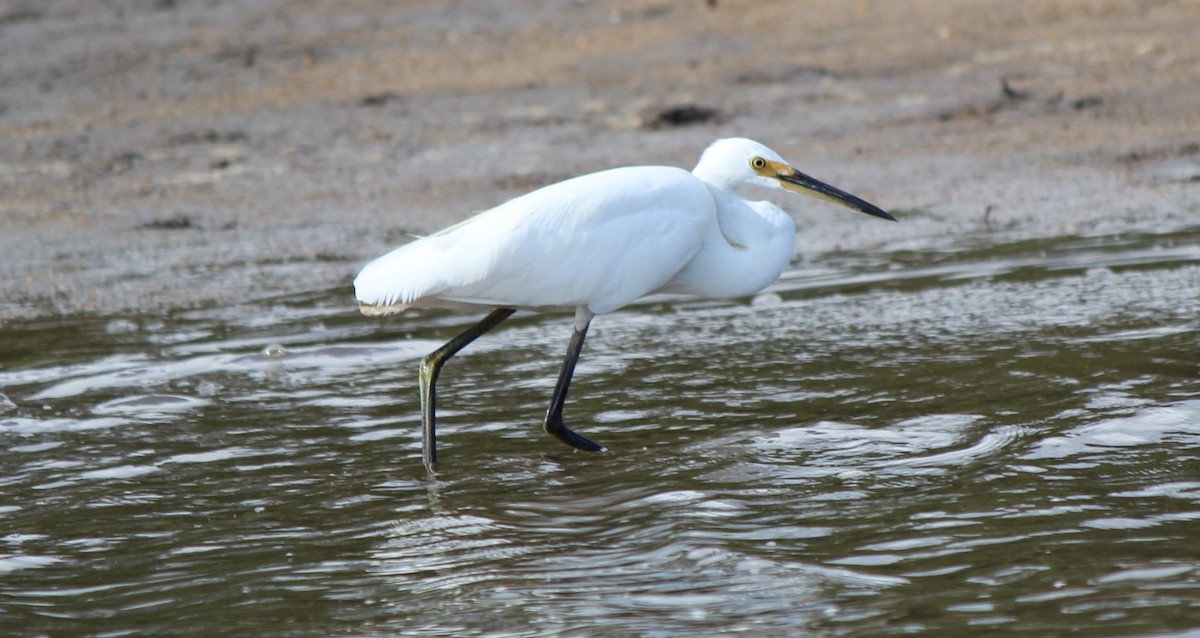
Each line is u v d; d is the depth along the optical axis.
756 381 10.26
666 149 19.19
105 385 10.70
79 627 6.51
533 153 19.36
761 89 22.64
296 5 29.81
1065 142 18.91
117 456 9.10
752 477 8.29
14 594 6.94
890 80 22.92
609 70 24.17
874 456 8.54
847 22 26.84
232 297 13.39
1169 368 9.92
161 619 6.60
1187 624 5.99
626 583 6.85
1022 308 11.84
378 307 8.77
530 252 8.48
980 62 23.67
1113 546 6.95
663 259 8.88
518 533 7.63
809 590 6.59
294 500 8.27
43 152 20.00
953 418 9.14
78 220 16.66
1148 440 8.55
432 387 8.85
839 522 7.49
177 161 19.47
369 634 6.33
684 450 8.84
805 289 13.00
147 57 25.61
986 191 16.78
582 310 9.02
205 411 10.03
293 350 11.51
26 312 13.08
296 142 20.36
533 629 6.33
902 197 16.78
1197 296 11.87
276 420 9.80
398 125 21.17
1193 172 16.97
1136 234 14.38
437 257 8.49
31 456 9.13
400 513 8.00
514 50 25.94
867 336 11.30
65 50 26.16
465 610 6.58
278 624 6.49
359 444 9.29
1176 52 23.22
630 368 10.79
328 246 15.31
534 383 10.52
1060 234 14.61
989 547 7.02
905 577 6.70
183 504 8.24
